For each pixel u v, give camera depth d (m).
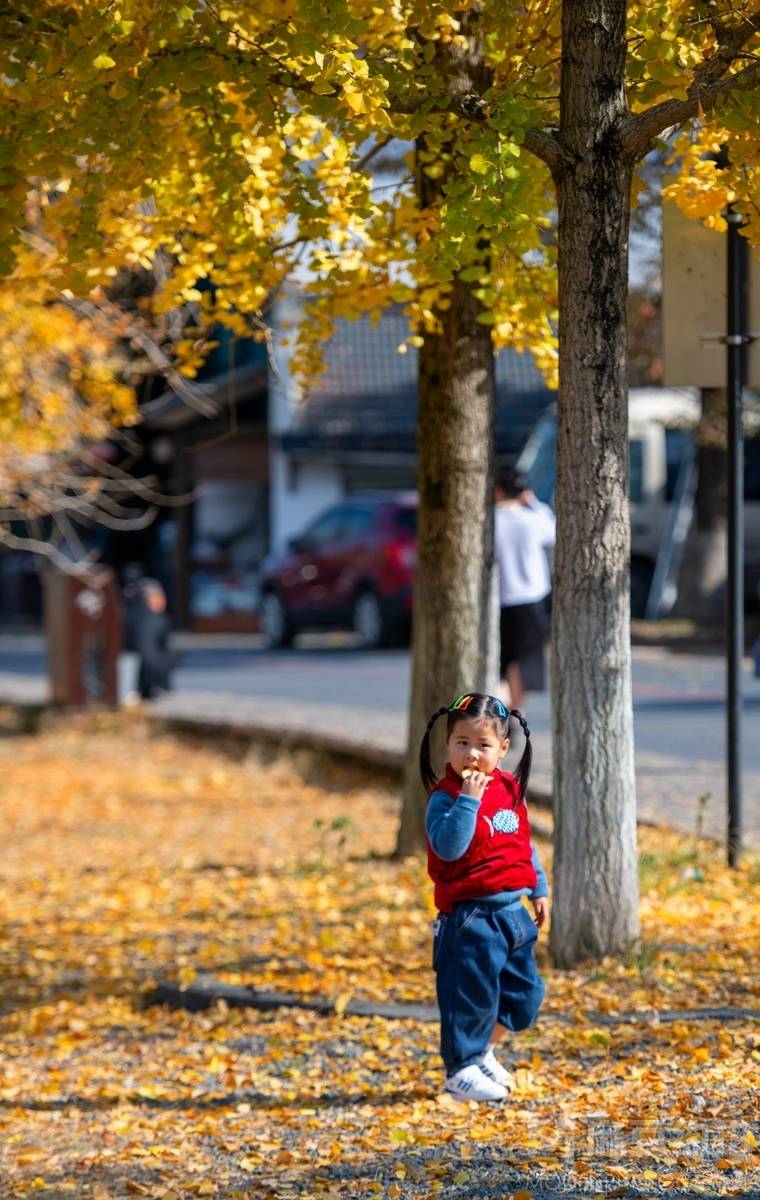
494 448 13.82
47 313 17.80
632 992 10.12
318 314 12.48
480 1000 7.94
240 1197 7.55
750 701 26.86
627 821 10.63
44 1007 11.66
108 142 9.37
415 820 15.12
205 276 12.54
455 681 13.95
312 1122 8.61
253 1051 10.05
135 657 31.80
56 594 31.09
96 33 8.78
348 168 11.23
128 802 22.62
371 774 23.03
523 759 8.23
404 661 37.22
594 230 9.75
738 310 13.16
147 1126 8.90
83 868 17.72
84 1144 8.70
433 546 13.91
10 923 14.77
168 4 8.77
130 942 13.37
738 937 11.52
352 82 8.65
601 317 9.88
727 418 13.45
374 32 9.99
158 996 11.55
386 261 12.02
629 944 10.66
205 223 11.45
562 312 9.97
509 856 8.03
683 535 44.03
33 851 19.22
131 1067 10.13
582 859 10.62
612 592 10.33
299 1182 7.64
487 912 7.99
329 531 42.12
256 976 11.48
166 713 29.33
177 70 9.15
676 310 13.22
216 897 14.83
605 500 10.14
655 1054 8.99
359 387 52.44
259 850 17.67
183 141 10.32
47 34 9.15
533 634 19.84
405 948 11.90
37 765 26.56
